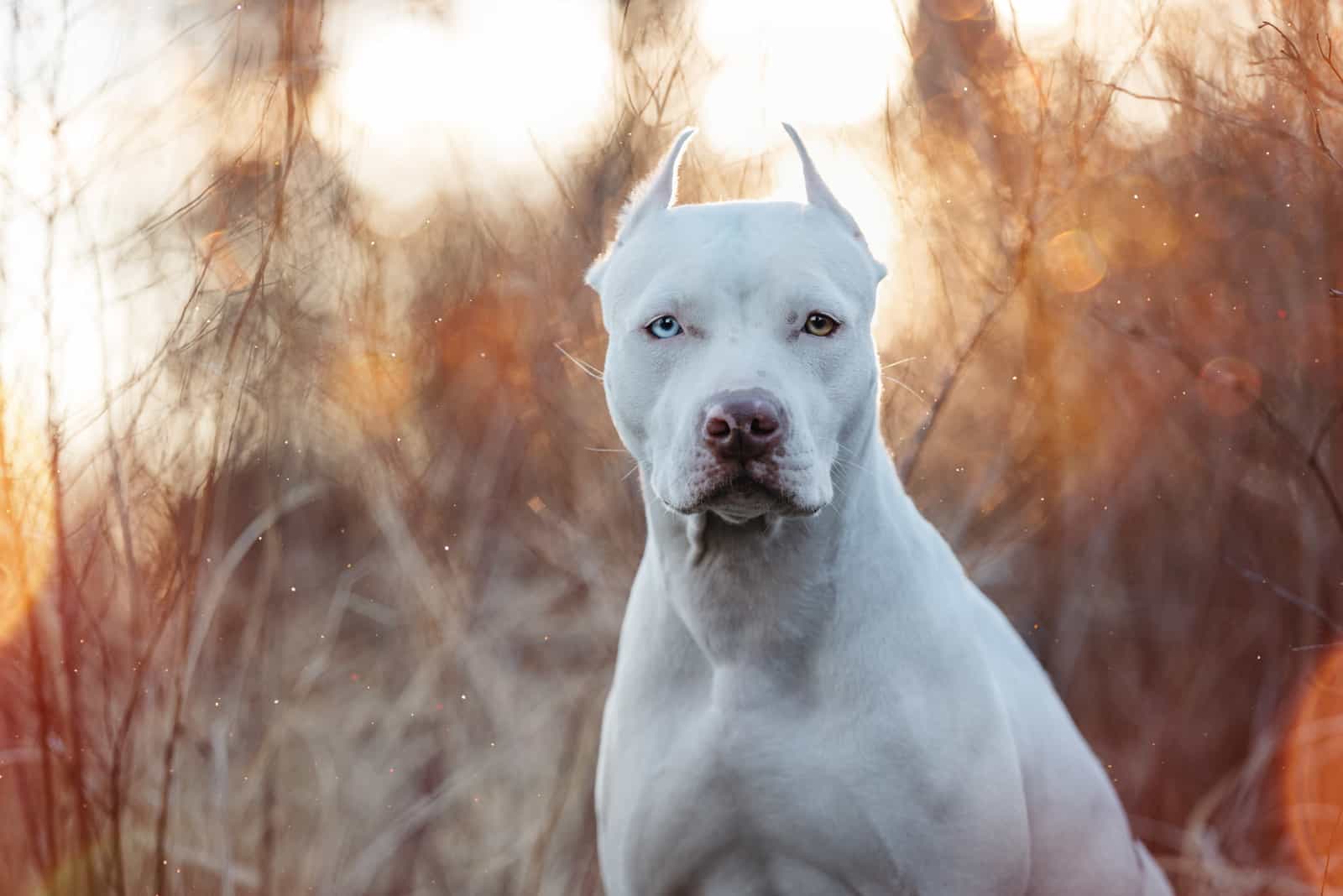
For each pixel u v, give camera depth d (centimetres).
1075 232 689
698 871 398
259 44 579
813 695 380
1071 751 422
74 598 499
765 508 346
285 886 561
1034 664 432
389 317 727
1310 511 661
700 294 365
